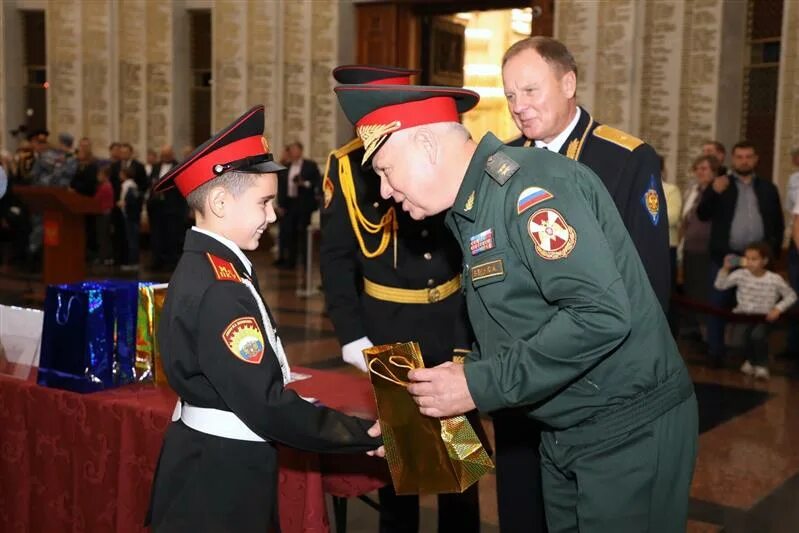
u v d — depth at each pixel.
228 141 2.26
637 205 2.83
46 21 15.97
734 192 7.66
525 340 2.08
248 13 14.43
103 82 15.78
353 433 2.27
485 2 12.66
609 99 11.16
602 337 1.95
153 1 15.48
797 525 3.99
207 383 2.24
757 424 5.54
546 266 1.99
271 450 2.30
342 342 3.25
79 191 12.31
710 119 10.74
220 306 2.17
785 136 10.29
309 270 10.13
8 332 3.42
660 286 2.79
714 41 10.62
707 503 4.23
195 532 2.21
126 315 3.09
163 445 2.34
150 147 15.73
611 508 2.14
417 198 2.21
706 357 7.49
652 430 2.14
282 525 2.60
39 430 3.06
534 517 2.97
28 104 16.78
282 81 14.29
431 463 2.26
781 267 10.09
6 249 14.53
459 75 14.29
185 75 15.66
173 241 12.81
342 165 3.25
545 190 2.04
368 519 4.05
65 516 3.03
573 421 2.16
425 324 3.21
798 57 10.15
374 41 13.76
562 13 11.39
